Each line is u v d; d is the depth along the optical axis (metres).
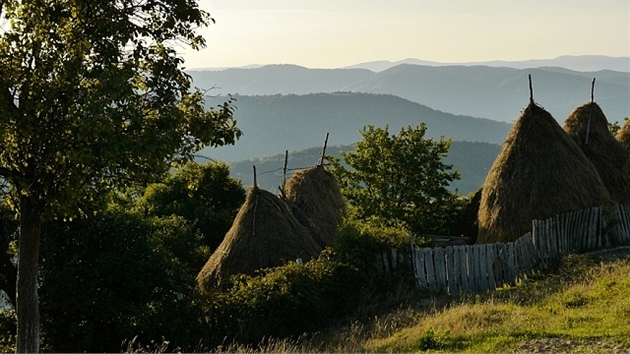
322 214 25.19
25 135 10.64
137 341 15.80
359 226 20.08
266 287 16.73
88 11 11.29
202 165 39.16
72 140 10.58
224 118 12.78
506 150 24.28
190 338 15.70
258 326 15.98
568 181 23.20
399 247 19.20
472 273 19.47
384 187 33.78
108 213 17.52
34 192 11.53
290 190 25.69
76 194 10.82
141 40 11.77
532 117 24.27
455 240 27.95
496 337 11.33
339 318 17.30
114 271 16.38
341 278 18.09
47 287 16.17
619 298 13.75
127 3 11.73
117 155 10.37
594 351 10.00
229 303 16.28
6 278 16.53
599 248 22.81
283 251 20.38
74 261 16.77
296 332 16.44
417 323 14.51
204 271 20.94
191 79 12.20
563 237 22.16
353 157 35.38
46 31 11.18
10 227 16.45
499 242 22.30
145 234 17.62
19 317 11.89
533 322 12.24
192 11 12.05
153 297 16.61
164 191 35.50
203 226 33.81
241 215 21.09
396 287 18.52
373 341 13.08
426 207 33.22
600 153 26.62
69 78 10.62
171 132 11.24
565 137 24.25
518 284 19.17
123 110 10.32
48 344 16.25
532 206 22.92
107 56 10.91
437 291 18.45
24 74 10.98
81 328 16.06
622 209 24.00
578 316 12.44
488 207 23.95
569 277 18.66
